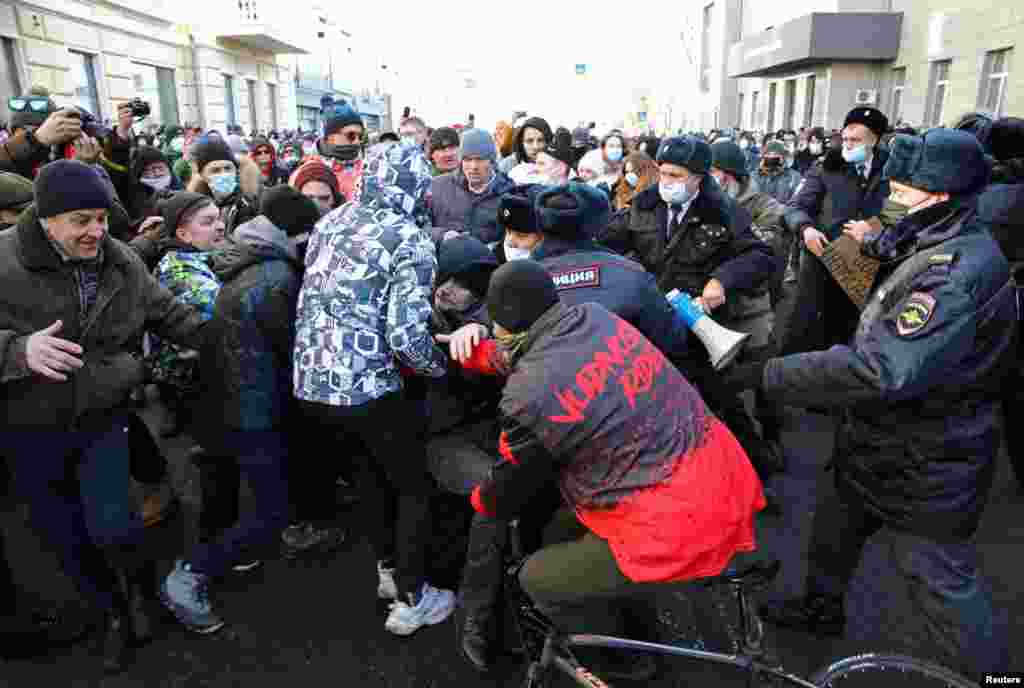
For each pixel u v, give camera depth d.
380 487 2.84
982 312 1.84
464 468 2.83
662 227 3.47
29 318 2.38
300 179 3.85
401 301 2.44
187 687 2.54
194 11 20.72
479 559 2.52
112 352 2.57
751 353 3.49
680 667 2.58
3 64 12.22
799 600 2.71
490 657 2.55
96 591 2.65
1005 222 3.17
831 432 4.54
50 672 2.61
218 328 2.66
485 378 2.74
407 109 8.06
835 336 4.02
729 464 1.89
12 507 3.64
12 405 2.42
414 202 2.56
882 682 2.01
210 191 4.43
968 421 1.96
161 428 4.71
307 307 2.54
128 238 4.19
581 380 1.81
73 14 14.29
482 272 2.84
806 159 10.16
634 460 1.81
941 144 1.89
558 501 2.50
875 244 2.12
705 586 1.97
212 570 2.74
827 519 2.50
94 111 15.41
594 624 2.51
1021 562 3.15
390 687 2.54
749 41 23.36
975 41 14.77
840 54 18.52
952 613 2.04
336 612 2.94
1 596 2.72
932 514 2.01
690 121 37.72
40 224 2.34
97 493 2.56
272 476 2.75
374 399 2.53
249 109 25.06
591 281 2.33
